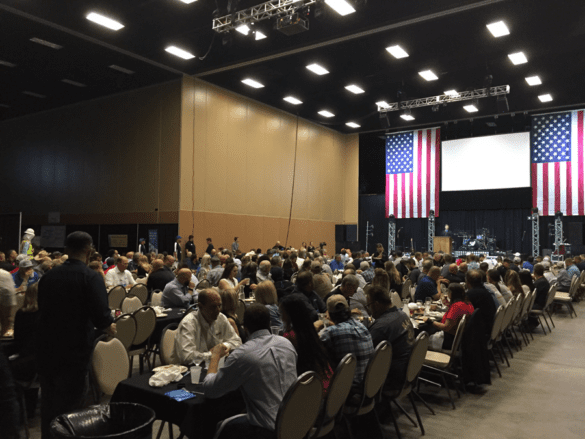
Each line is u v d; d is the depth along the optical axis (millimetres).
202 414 2908
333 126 24078
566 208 19484
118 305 7914
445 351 5676
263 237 19672
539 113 20594
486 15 11789
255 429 2775
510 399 5340
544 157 20109
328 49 13977
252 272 8391
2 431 2934
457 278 8664
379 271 6508
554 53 14250
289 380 2904
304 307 3352
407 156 23188
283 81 17016
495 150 21547
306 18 11094
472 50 14031
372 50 14031
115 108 18141
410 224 24172
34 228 20609
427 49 13969
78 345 3215
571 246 19391
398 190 23219
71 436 2418
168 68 15531
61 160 19859
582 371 6566
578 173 19344
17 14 11672
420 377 5715
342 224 24891
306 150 22516
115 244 17719
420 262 13812
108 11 11500
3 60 14820
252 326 2984
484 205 21969
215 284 8828
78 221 19047
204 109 17047
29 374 4289
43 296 3248
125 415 2725
